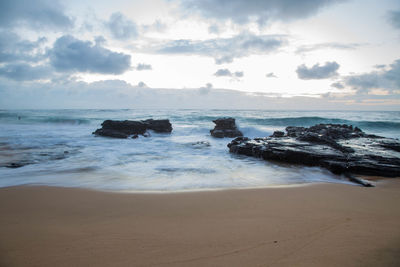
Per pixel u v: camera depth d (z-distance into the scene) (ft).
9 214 14.20
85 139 59.72
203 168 29.66
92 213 14.34
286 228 11.85
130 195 18.20
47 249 9.95
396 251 9.26
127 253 9.58
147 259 9.12
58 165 30.83
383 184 22.24
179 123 115.65
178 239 10.77
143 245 10.24
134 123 70.69
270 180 24.08
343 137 45.83
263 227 12.03
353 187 20.93
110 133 65.87
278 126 108.47
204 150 45.70
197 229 11.88
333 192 19.17
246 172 27.66
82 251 9.77
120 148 46.93
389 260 8.60
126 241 10.62
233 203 16.21
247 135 72.74
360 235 10.87
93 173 26.45
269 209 14.94
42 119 113.70
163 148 47.78
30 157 35.91
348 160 29.01
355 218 13.21
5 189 19.76
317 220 12.95
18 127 91.20
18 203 16.26
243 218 13.39
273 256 9.18
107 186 21.16
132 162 33.35
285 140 41.22
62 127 92.94
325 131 48.75
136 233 11.46
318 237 10.73
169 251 9.70
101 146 49.11
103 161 33.78
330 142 37.22
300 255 9.20
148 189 20.18
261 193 18.76
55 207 15.46
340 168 27.37
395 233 11.03
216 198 17.39
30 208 15.28
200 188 20.67
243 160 35.55
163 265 8.71
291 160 33.37
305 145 36.96
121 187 20.83
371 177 25.17
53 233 11.53
